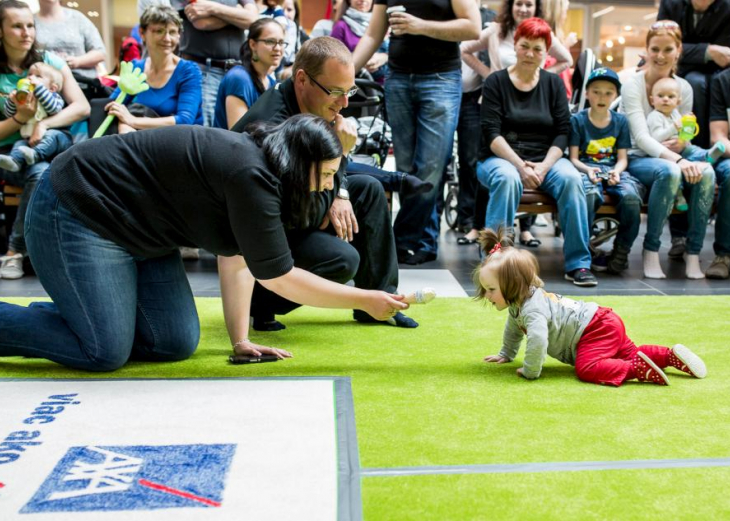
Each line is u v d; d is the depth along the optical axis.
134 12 9.85
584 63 4.94
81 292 2.00
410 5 4.01
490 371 2.23
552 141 4.20
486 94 4.16
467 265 4.27
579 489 1.42
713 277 4.01
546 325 2.11
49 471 1.44
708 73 4.50
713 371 2.24
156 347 2.24
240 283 2.31
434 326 2.85
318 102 2.36
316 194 2.02
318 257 2.53
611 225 4.34
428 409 1.87
